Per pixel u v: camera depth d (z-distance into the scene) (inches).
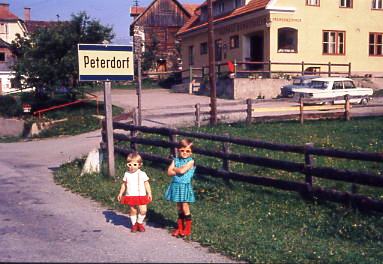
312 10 1385.3
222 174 421.1
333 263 245.3
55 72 1156.5
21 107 1202.6
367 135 596.7
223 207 362.0
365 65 1465.3
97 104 1224.2
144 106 1151.6
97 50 453.4
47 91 1224.2
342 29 1428.4
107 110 469.1
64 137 997.2
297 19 1368.1
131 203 309.1
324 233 296.0
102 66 456.8
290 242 279.1
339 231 293.6
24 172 581.0
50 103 1245.1
